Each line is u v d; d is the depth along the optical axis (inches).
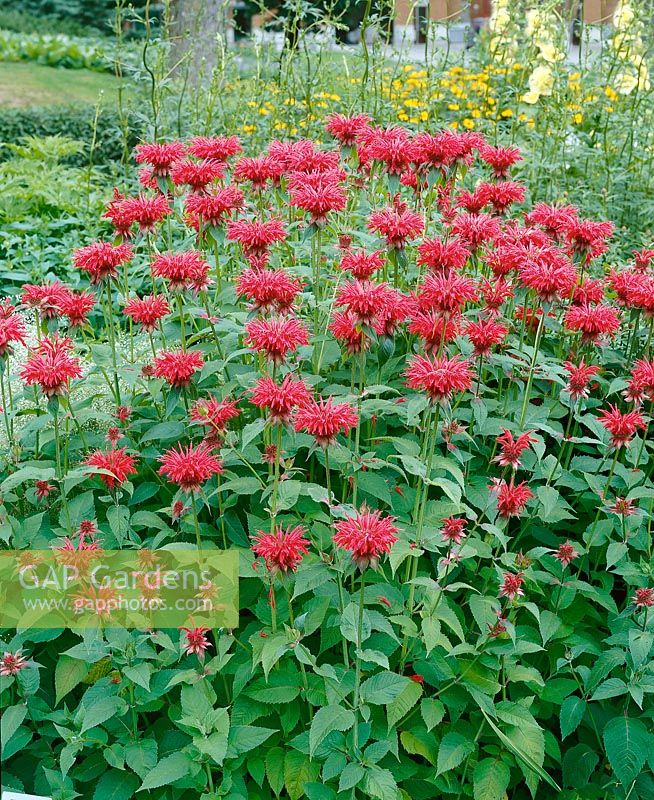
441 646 120.6
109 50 282.8
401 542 110.1
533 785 112.4
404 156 143.6
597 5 290.5
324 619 121.6
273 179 152.7
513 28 285.7
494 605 114.2
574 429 145.5
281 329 109.9
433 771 115.8
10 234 261.9
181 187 164.6
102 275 133.7
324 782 109.4
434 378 107.5
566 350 163.3
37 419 131.6
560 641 128.3
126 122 256.5
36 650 126.6
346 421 103.0
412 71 289.9
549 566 129.5
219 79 254.5
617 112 261.9
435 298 114.3
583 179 255.4
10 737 106.7
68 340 118.6
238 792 108.3
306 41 252.7
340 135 162.9
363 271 122.8
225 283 164.1
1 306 128.2
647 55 256.8
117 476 115.1
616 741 116.2
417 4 241.4
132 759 108.0
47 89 665.6
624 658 119.6
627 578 127.7
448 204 157.6
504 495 114.3
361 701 108.1
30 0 897.5
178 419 141.0
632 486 129.1
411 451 118.3
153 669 112.2
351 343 120.2
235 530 126.1
